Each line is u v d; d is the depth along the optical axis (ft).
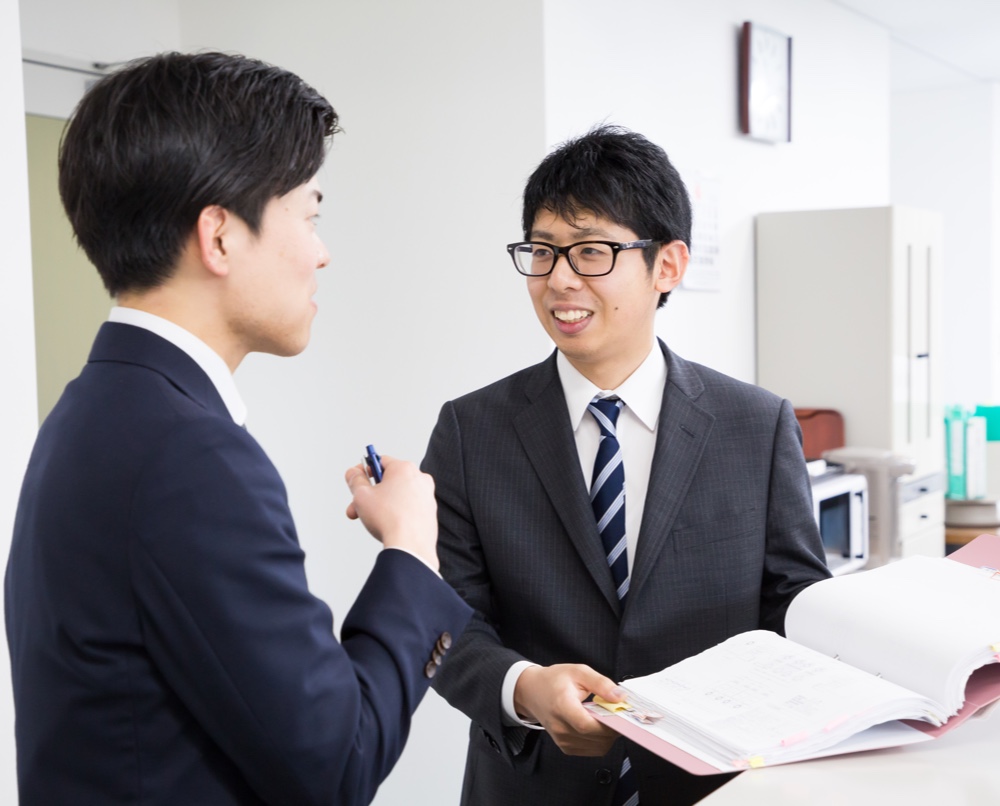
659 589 4.10
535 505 4.23
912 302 10.06
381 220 8.45
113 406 2.44
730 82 10.09
